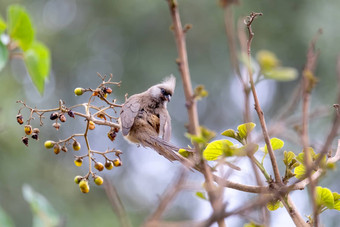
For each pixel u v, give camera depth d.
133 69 15.65
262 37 14.58
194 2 15.43
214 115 15.95
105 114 5.10
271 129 3.08
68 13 16.09
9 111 13.69
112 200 3.05
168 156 4.90
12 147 13.27
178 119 15.94
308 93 2.90
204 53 15.70
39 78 5.49
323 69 13.83
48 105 14.77
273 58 3.07
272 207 3.73
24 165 13.39
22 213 13.13
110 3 15.88
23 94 14.38
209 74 15.66
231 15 3.02
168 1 3.57
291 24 14.45
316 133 10.59
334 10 14.20
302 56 14.47
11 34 5.30
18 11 5.25
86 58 15.86
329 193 3.40
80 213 13.77
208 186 2.98
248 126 3.13
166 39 15.73
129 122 5.89
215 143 3.43
